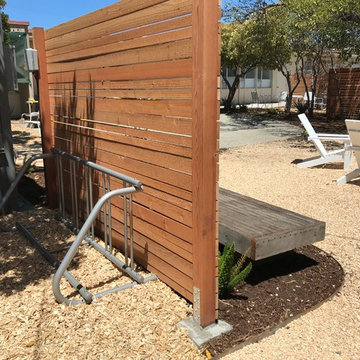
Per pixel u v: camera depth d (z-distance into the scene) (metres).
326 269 3.46
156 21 2.68
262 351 2.44
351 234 4.33
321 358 2.40
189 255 2.68
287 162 8.33
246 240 2.98
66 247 3.87
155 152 2.91
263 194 5.95
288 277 3.31
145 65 2.87
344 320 2.77
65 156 4.18
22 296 2.95
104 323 2.58
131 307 2.76
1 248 3.88
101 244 3.96
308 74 23.08
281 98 23.92
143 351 2.33
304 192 6.02
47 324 2.57
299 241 3.17
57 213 4.91
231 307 2.86
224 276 2.89
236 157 9.02
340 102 15.73
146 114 2.95
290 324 2.71
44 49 4.70
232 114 17.94
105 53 3.40
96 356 2.28
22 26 15.07
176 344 2.41
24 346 2.37
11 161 4.89
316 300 2.97
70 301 2.81
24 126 13.79
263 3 13.27
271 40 14.46
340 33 11.61
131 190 2.90
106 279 3.22
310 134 7.76
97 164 3.71
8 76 5.16
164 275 3.05
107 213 3.84
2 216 4.80
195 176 2.46
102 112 3.61
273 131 13.34
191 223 2.61
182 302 2.84
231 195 4.34
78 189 4.47
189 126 2.50
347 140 7.44
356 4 8.82
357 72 15.13
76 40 3.90
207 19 2.24
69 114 4.34
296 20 11.13
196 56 2.32
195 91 2.37
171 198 2.80
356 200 5.57
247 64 17.61
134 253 3.44
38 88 4.84
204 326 2.57
